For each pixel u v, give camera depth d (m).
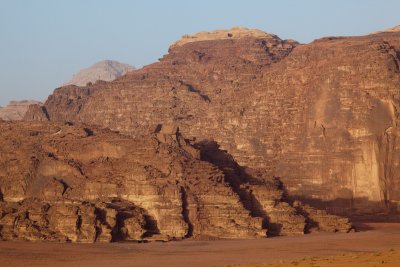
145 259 195.50
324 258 180.88
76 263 191.50
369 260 171.12
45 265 190.12
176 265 186.88
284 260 184.12
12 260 194.50
